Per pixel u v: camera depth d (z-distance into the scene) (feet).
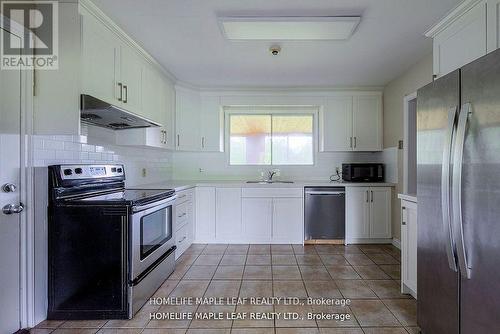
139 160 11.49
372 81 12.92
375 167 13.34
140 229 7.11
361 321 6.55
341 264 10.30
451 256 4.72
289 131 15.06
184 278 9.07
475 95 4.33
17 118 6.14
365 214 12.95
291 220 13.00
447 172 4.78
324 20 7.46
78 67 6.48
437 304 5.36
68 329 6.26
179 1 6.75
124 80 8.39
